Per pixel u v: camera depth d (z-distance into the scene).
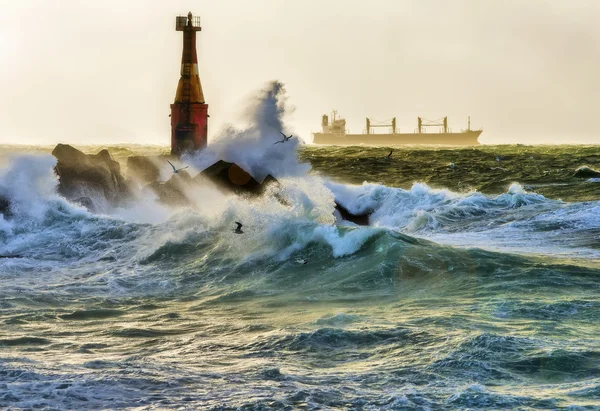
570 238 104.00
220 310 69.25
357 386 46.19
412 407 42.62
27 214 107.69
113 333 60.47
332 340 55.56
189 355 53.47
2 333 60.38
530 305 63.84
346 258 84.69
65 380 46.62
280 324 62.06
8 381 46.25
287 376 48.12
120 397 44.19
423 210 131.50
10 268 89.12
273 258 87.00
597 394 43.72
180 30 193.25
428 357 50.94
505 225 117.06
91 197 125.19
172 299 74.81
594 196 159.00
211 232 96.94
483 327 57.47
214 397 44.41
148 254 93.69
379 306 67.94
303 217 94.38
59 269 89.44
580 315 60.59
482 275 76.25
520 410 41.75
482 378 47.00
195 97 193.25
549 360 49.22
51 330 61.62
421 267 79.31
